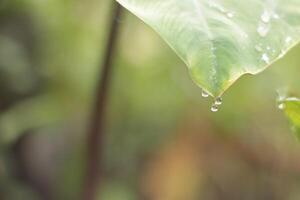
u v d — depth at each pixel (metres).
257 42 0.56
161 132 1.47
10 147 1.35
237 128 1.46
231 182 1.51
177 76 1.42
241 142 1.49
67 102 1.37
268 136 1.50
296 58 1.39
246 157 1.51
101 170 1.00
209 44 0.55
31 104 1.33
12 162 1.35
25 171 1.38
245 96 1.42
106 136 1.11
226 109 1.43
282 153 1.52
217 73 0.54
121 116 1.44
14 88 1.34
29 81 1.36
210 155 1.48
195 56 0.54
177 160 1.47
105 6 1.39
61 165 1.42
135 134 1.46
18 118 1.30
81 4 1.41
